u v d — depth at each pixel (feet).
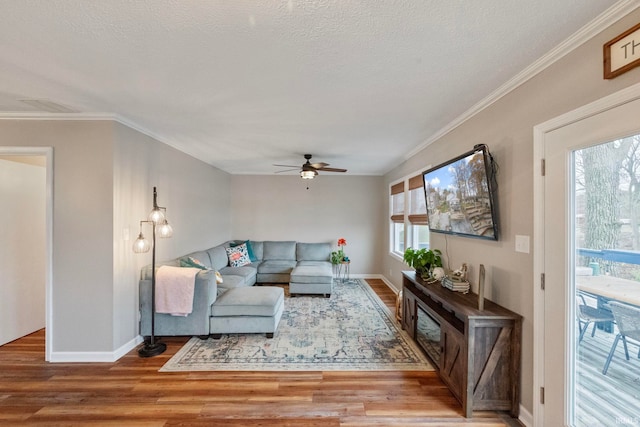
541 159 5.89
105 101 7.89
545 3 4.24
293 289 16.10
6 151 8.82
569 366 5.32
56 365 8.64
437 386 7.70
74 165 8.84
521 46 5.34
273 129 10.51
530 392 6.18
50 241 8.82
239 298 10.75
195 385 7.68
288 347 9.84
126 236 9.51
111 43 5.26
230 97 7.67
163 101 7.92
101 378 7.98
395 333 11.05
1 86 6.98
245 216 21.17
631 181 4.36
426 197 11.21
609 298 4.71
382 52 5.56
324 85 6.97
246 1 4.20
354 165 17.90
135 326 9.95
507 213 6.92
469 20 4.61
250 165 18.03
